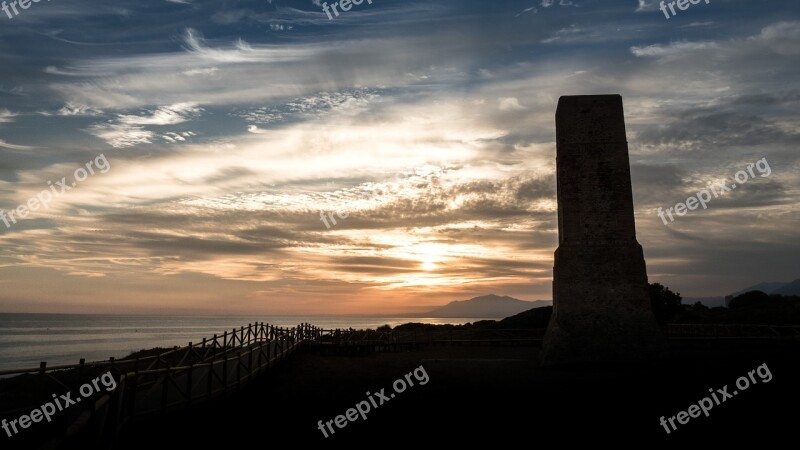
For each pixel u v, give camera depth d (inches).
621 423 618.5
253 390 762.8
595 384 802.8
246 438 575.8
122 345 2741.1
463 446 552.7
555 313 991.6
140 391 602.5
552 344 946.7
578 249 971.3
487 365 1010.7
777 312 1585.9
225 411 624.7
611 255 961.5
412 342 1417.3
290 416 661.9
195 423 539.8
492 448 545.3
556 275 992.9
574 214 984.3
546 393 755.4
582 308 952.3
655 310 1593.3
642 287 946.7
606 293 950.4
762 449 527.5
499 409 682.8
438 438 578.6
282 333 1109.7
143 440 455.2
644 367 899.4
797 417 622.5
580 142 1003.3
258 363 797.9
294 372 960.3
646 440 563.5
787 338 1237.1
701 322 1663.4
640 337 916.6
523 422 628.4
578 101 1017.5
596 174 989.8
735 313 1733.5
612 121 1003.3
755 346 1218.6
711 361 969.5
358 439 575.8
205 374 716.0
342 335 1445.6
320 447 550.6
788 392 724.7
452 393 767.1
